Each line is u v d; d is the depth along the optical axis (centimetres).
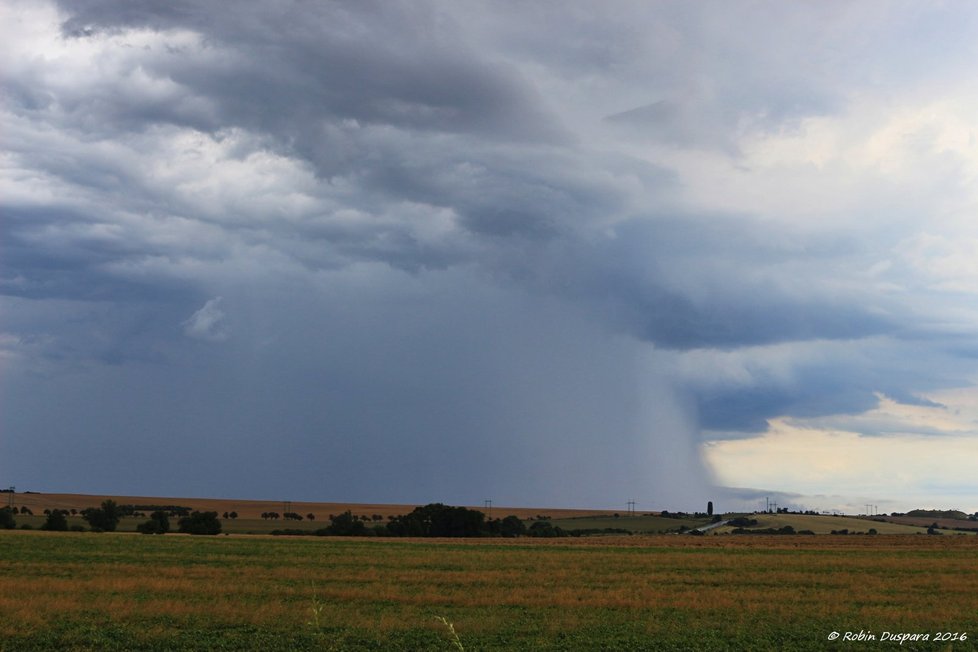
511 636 2977
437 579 4984
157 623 3111
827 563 6769
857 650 2870
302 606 3631
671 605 3806
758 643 2947
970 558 7525
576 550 9069
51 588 4069
